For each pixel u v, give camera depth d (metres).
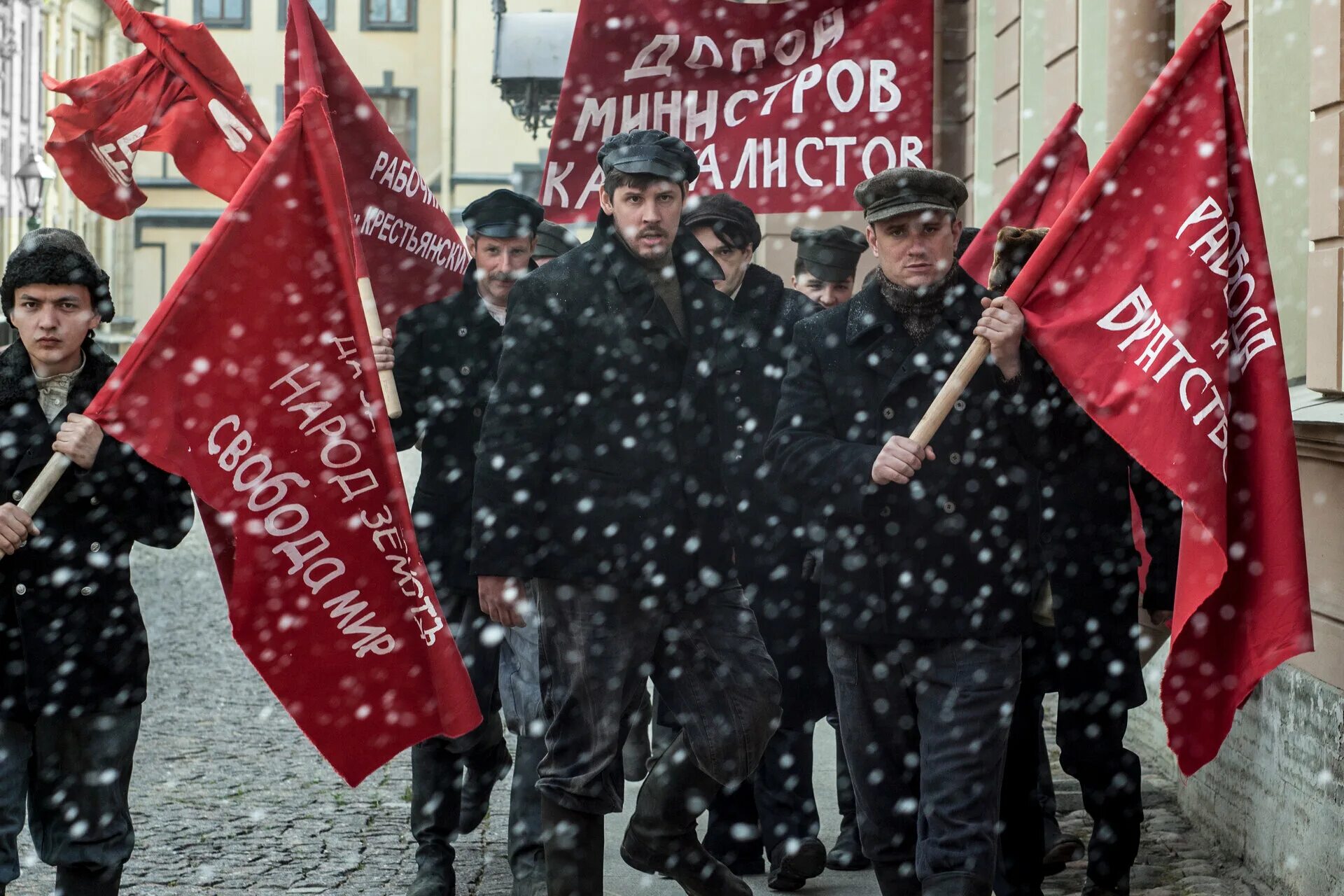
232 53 51.88
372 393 4.05
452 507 5.37
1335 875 4.65
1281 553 4.04
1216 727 4.13
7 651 3.92
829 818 6.26
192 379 3.90
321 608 3.99
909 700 4.28
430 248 6.13
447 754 5.14
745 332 5.21
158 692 9.03
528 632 5.02
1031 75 9.84
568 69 6.36
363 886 5.30
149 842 5.84
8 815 3.88
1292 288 6.05
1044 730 7.57
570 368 4.32
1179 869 5.40
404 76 51.62
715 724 4.29
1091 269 4.16
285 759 7.36
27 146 40.44
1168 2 7.48
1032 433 4.23
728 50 6.30
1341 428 4.73
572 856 4.23
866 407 4.35
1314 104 5.38
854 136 6.27
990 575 4.16
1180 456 3.98
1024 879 4.60
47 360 4.00
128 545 4.03
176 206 52.12
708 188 6.33
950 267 4.36
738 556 5.22
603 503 4.26
